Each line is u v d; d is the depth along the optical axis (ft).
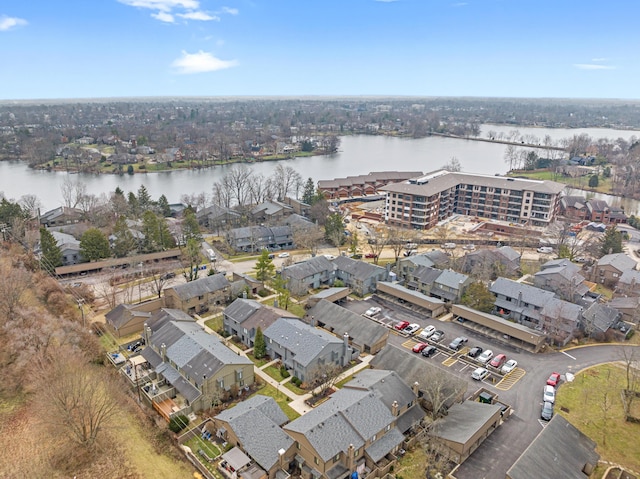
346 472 161.27
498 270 333.42
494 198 503.20
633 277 313.53
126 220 413.59
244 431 170.19
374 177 640.99
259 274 317.83
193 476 164.66
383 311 290.76
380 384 190.49
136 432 183.62
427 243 426.10
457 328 271.69
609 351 248.73
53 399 172.24
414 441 180.96
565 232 407.23
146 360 226.17
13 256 331.77
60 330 224.74
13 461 168.45
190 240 345.51
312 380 212.64
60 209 457.68
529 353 245.86
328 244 424.05
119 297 296.92
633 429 188.14
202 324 271.08
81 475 163.43
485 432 178.50
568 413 196.75
